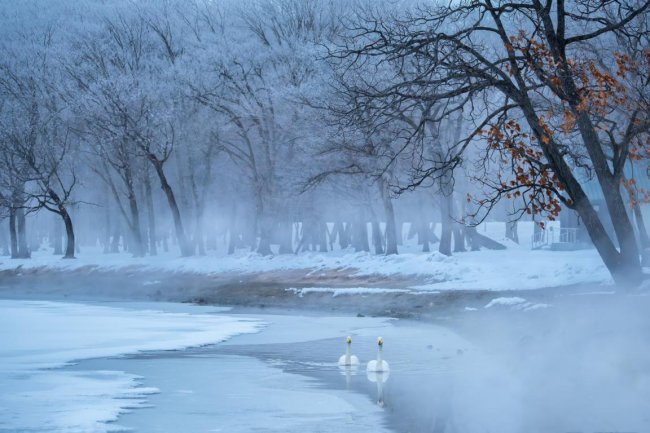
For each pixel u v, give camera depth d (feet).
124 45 304.50
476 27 104.27
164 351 91.76
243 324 131.34
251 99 266.98
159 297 215.92
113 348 94.48
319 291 184.55
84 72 299.99
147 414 51.62
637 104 104.73
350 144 210.18
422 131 104.27
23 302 199.72
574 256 211.00
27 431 45.91
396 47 104.73
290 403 56.13
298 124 245.24
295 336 110.63
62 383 65.57
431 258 201.46
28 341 102.22
